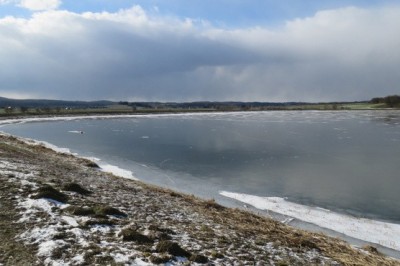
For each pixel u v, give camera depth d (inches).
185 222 663.8
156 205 769.6
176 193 1008.2
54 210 593.3
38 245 466.3
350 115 6752.0
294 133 3383.4
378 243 797.2
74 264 425.4
